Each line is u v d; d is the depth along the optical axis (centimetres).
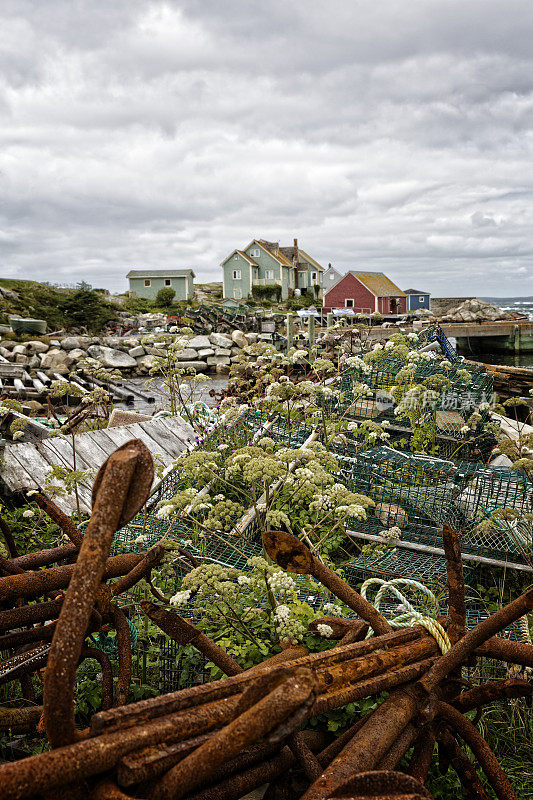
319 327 5281
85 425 1034
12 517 659
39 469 737
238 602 398
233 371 1287
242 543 550
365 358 1011
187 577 338
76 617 175
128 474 184
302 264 9056
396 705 239
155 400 2467
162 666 396
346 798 171
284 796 250
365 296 6788
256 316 5041
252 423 845
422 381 962
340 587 288
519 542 545
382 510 624
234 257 8356
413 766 249
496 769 259
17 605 317
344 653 238
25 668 296
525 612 240
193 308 7219
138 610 425
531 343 5425
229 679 207
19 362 3428
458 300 9138
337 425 721
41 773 156
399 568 547
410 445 830
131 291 8438
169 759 172
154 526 562
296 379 1100
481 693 269
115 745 167
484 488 607
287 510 597
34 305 5100
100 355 3684
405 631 269
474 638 253
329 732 313
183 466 499
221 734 163
